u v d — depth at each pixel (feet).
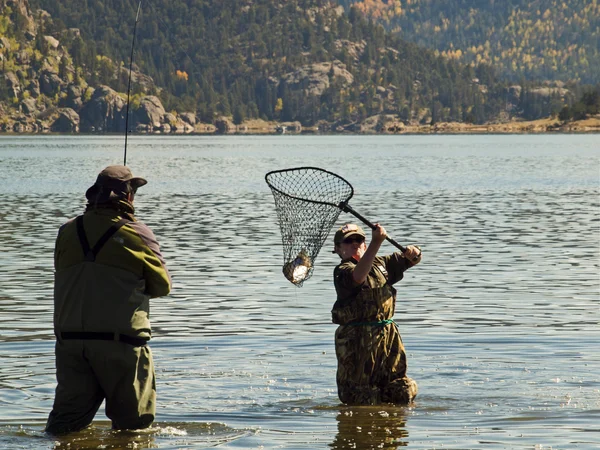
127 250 31.24
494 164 307.17
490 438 32.12
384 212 131.13
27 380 40.32
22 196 168.55
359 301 36.73
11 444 31.17
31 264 80.84
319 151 524.52
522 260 81.82
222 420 34.60
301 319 55.16
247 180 222.89
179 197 164.96
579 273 74.08
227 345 47.62
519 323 53.52
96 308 31.04
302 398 37.81
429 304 60.34
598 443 31.35
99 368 31.42
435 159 365.40
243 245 93.81
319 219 36.32
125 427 32.42
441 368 42.47
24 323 54.34
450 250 88.99
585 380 40.11
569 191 175.11
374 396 36.58
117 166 32.42
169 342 48.32
